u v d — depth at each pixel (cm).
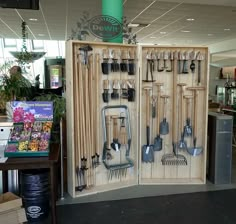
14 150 285
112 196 377
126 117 412
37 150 287
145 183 421
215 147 419
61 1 645
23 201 307
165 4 663
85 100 386
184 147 431
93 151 400
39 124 320
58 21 850
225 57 1404
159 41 1209
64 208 341
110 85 401
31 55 521
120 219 315
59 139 369
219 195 381
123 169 423
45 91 450
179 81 423
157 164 438
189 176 443
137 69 402
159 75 421
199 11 727
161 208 342
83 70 380
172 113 427
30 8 346
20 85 393
